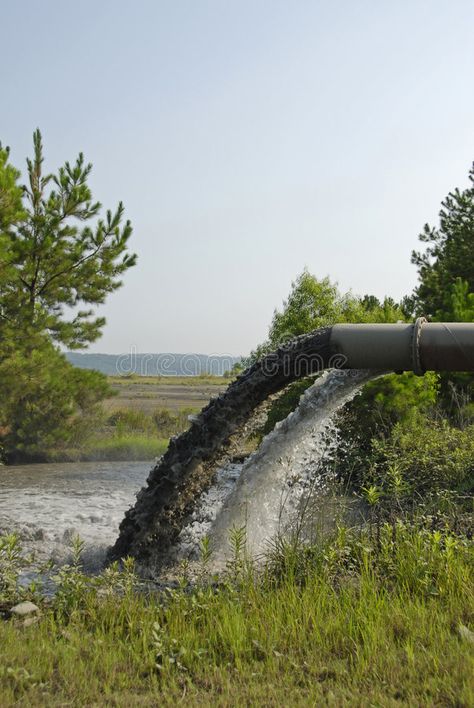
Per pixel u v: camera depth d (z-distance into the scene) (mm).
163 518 8055
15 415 17688
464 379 15539
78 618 5793
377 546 7340
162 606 6207
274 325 18062
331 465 10875
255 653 5160
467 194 24344
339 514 8492
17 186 18109
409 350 7445
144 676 4859
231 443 8344
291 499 9039
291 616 5594
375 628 5293
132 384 65812
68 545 8836
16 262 18172
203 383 62750
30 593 6402
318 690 4512
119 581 6477
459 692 4359
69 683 4621
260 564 7332
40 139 18703
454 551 6938
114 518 10523
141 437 20141
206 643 5305
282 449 8742
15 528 9789
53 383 17891
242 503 8539
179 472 8016
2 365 17078
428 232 24797
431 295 23656
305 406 8656
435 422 13211
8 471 15805
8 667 4750
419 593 6234
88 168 18781
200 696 4488
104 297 19109
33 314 18281
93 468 16312
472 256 23172
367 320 17141
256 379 7973
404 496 9977
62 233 18562
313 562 6867
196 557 8156
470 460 10969
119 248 19141
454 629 5473
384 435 13211
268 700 4363
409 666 4762
